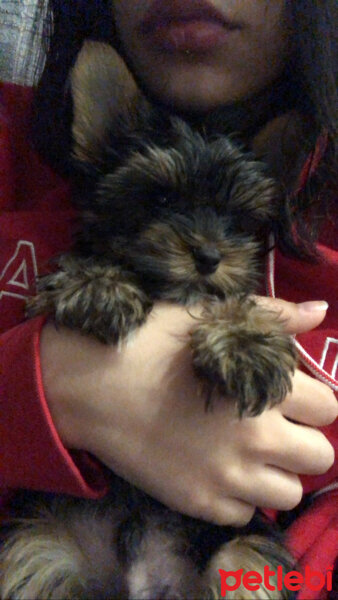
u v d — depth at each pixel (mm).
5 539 253
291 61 277
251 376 203
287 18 263
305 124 262
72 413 217
